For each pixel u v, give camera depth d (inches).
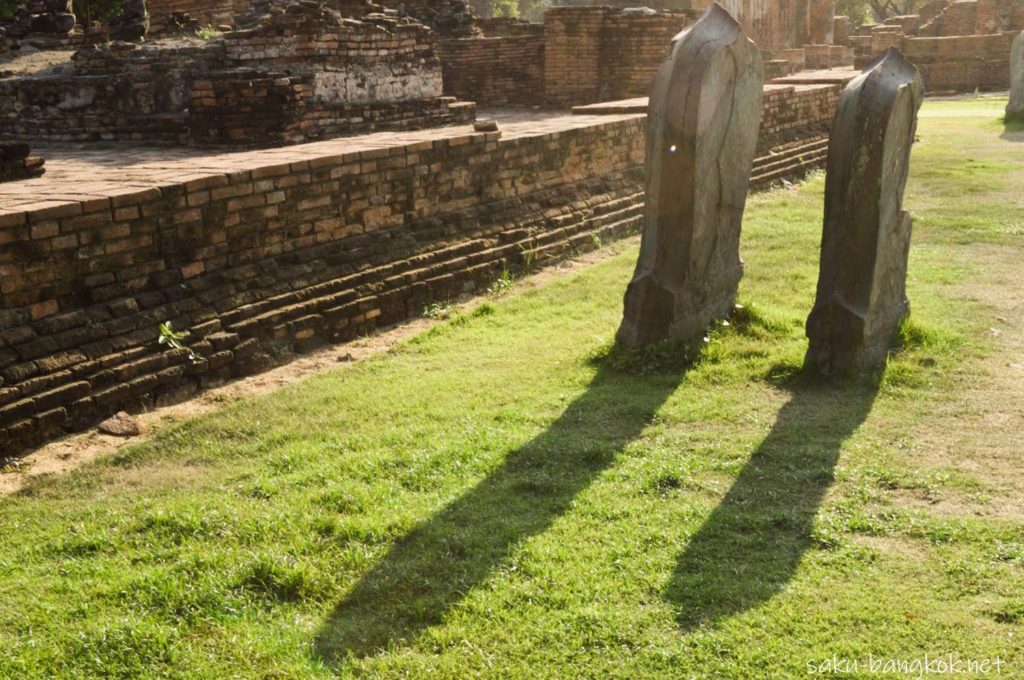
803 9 1453.0
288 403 244.8
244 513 184.5
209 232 275.9
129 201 253.0
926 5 1674.5
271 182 292.8
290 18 511.2
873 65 253.9
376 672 140.7
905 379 250.7
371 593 160.1
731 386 251.0
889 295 265.9
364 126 530.6
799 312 309.9
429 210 356.2
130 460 215.5
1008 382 248.2
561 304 331.9
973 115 912.9
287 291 290.4
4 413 215.9
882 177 245.8
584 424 227.8
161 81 529.0
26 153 319.6
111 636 148.8
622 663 141.2
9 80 550.0
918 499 189.3
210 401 252.1
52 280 237.6
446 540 173.9
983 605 152.1
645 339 270.7
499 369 269.4
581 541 173.8
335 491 191.9
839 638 145.1
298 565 165.2
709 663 140.3
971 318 299.3
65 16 732.7
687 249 267.0
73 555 175.3
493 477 200.8
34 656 145.2
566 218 414.0
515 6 1971.0
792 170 602.2
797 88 682.2
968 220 437.7
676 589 157.9
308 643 147.9
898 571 162.9
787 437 217.5
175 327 259.4
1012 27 1398.9
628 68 729.6
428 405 241.9
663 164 264.5
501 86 783.1
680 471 199.9
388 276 321.1
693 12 741.9
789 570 163.6
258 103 466.9
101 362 238.2
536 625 150.0
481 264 356.8
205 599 159.2
